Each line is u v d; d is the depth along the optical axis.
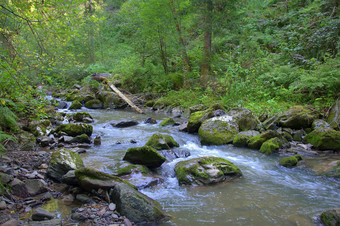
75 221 2.89
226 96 10.37
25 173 4.05
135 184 4.10
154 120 9.70
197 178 4.39
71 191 3.70
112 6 28.02
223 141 7.00
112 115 11.34
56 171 4.09
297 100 8.90
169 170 4.92
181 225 3.05
